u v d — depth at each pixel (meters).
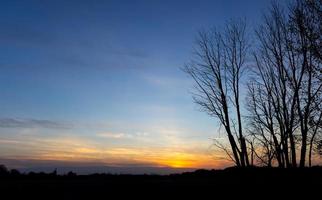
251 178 34.50
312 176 32.91
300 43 30.81
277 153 35.72
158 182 35.22
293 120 34.28
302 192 30.94
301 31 29.19
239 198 31.42
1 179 35.25
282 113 35.91
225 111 37.38
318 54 28.33
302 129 33.16
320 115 31.69
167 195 32.53
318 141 32.47
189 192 32.78
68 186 33.38
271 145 36.03
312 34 28.52
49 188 32.56
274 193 31.53
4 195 30.95
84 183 34.56
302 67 32.84
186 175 38.16
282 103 35.88
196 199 31.52
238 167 36.38
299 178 32.81
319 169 34.00
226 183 34.31
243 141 36.50
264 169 35.88
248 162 36.25
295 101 34.09
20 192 31.89
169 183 35.06
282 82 35.81
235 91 37.81
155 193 32.78
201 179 36.25
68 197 31.42
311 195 30.31
